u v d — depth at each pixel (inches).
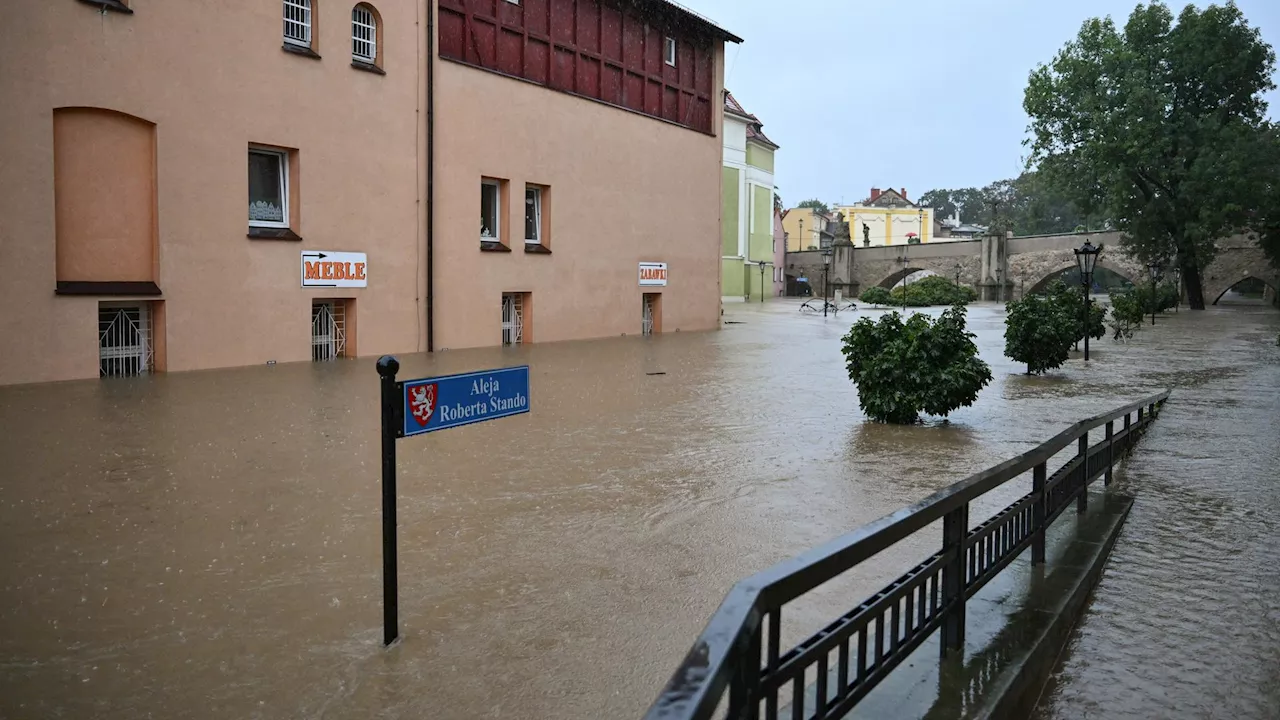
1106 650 171.5
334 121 682.2
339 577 199.9
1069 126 1927.9
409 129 746.8
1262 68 1833.2
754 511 262.8
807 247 3934.5
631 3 1021.8
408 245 751.1
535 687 147.9
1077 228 3415.4
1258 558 228.2
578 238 948.6
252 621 174.2
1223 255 2197.3
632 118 1026.1
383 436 162.1
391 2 726.5
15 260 498.6
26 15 496.1
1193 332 1203.9
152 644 163.3
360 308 712.4
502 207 859.4
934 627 142.3
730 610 81.9
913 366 418.6
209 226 597.3
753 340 987.3
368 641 165.5
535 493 280.8
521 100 863.7
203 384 523.2
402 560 212.8
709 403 489.1
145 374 566.3
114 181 548.7
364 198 709.3
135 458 319.6
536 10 890.7
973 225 5831.7
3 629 169.3
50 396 463.8
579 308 956.6
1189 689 155.5
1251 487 307.7
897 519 120.0
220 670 152.9
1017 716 142.9
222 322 608.7
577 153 940.6
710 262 1199.6
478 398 175.6
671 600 188.5
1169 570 218.5
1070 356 837.8
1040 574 197.2
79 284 530.3
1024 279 2600.9
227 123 605.0
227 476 295.0
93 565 206.4
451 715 138.3
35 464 307.7
